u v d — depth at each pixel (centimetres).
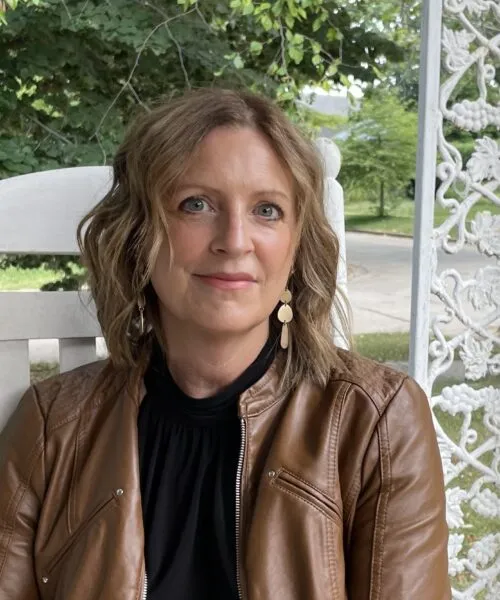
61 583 108
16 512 111
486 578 167
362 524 105
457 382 284
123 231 108
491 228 152
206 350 105
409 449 105
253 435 107
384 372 112
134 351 116
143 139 101
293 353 113
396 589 100
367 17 378
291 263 105
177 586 105
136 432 109
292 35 326
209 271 97
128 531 103
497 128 157
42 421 114
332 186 131
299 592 100
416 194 143
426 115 139
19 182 124
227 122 97
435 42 137
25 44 316
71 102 333
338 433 107
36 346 459
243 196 97
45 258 326
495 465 162
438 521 104
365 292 685
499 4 145
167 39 330
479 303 153
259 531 102
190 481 108
